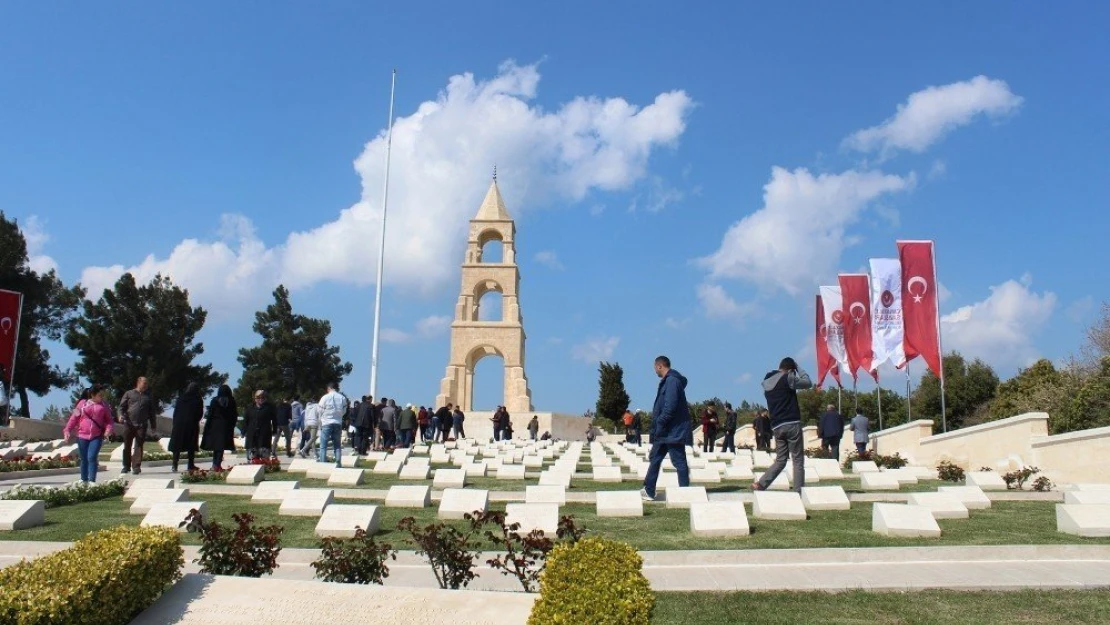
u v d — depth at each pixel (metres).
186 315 59.38
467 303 67.75
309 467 20.92
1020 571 9.23
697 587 8.76
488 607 6.49
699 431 63.44
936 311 31.78
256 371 71.38
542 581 6.41
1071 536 11.01
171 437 21.78
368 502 16.16
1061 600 8.02
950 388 54.38
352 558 7.74
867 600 8.17
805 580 8.97
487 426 61.59
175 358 57.50
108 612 6.25
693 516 11.61
